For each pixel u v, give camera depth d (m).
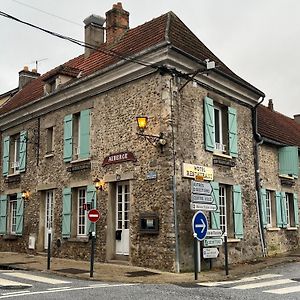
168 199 11.68
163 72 12.27
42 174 16.69
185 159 12.24
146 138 12.47
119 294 7.83
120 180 13.12
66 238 14.94
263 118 19.06
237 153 14.64
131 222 12.56
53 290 8.31
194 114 12.87
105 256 13.31
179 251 11.50
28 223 17.11
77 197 15.17
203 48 14.85
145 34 14.81
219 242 11.68
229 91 14.50
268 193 17.03
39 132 17.23
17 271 11.73
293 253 16.59
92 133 14.45
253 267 12.67
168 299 7.35
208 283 9.63
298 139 20.62
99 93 14.35
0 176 19.44
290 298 7.55
